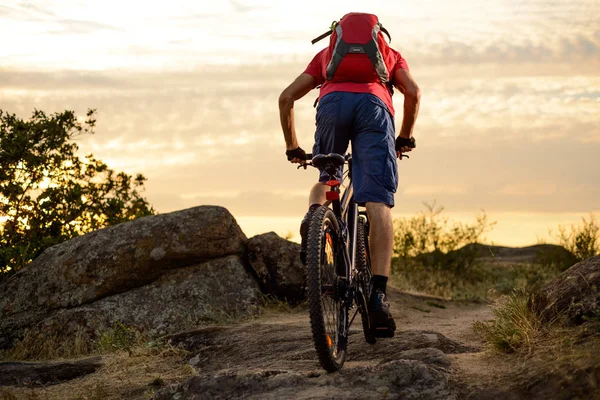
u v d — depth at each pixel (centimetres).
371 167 361
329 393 305
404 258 1217
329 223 330
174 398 336
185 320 646
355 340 429
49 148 860
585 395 273
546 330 355
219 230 704
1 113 852
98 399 410
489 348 362
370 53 370
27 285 683
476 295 991
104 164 923
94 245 696
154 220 709
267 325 552
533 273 1151
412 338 408
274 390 322
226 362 472
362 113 366
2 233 834
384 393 302
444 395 297
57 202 864
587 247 1176
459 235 1223
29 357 620
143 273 682
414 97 378
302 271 702
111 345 588
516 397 290
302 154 403
